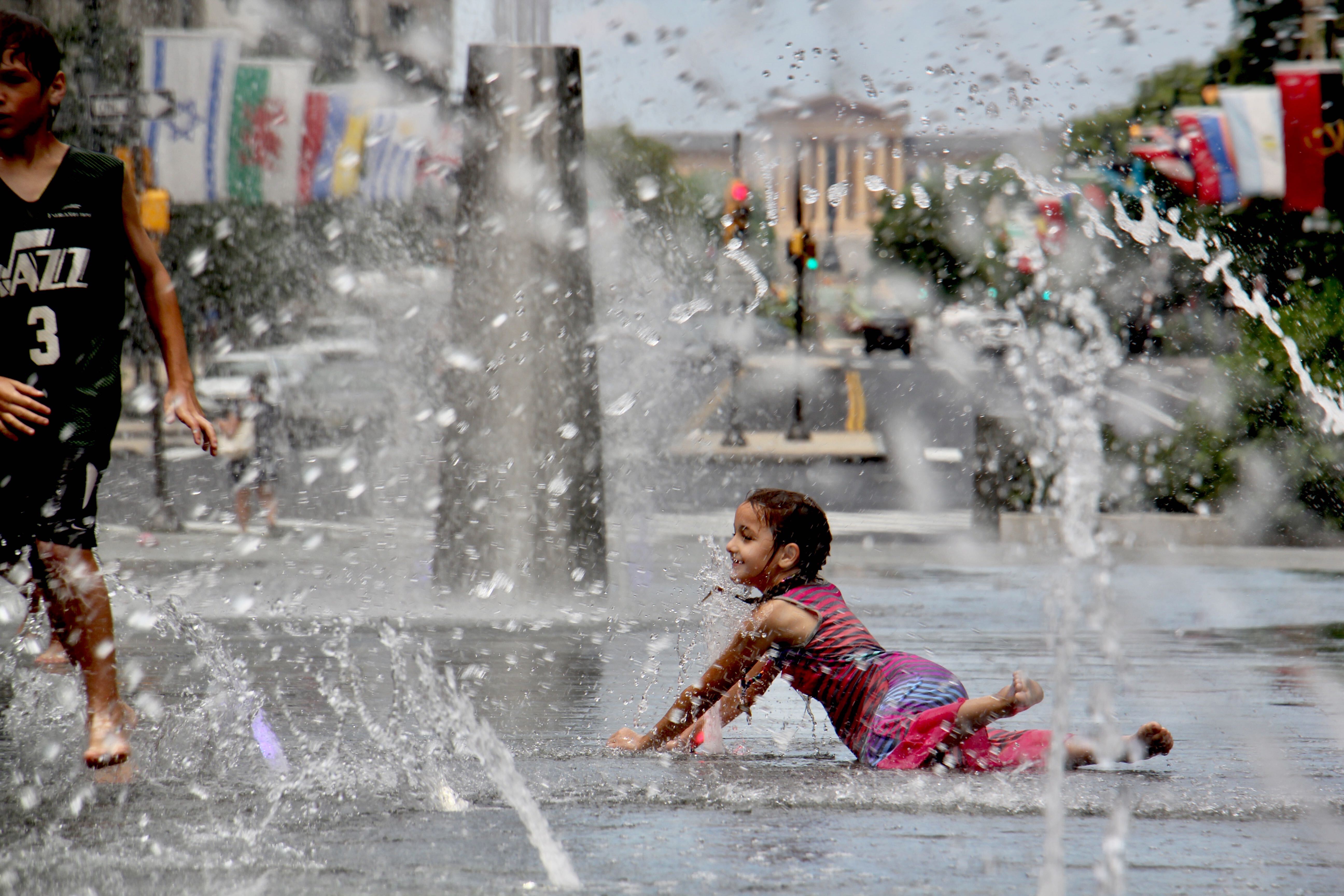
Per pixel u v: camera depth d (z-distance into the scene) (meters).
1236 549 38.88
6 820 8.48
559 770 10.36
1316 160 36.66
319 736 11.59
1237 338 42.50
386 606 22.81
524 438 23.47
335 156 40.38
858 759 11.26
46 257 11.12
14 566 10.92
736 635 11.52
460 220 23.67
